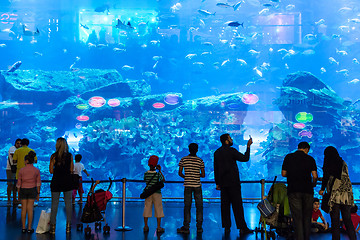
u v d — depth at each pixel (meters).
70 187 7.27
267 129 37.31
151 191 7.39
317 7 49.47
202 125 33.94
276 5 35.97
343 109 32.50
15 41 49.97
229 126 34.12
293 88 32.31
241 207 7.53
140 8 49.06
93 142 32.81
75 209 10.41
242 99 34.34
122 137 33.00
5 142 34.75
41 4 48.19
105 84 37.94
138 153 33.03
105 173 32.62
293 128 32.56
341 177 6.00
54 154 7.28
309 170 5.96
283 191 6.86
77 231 7.54
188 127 33.91
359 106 40.19
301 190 5.89
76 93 36.81
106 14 49.03
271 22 49.34
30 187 7.35
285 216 6.91
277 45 48.94
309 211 5.93
